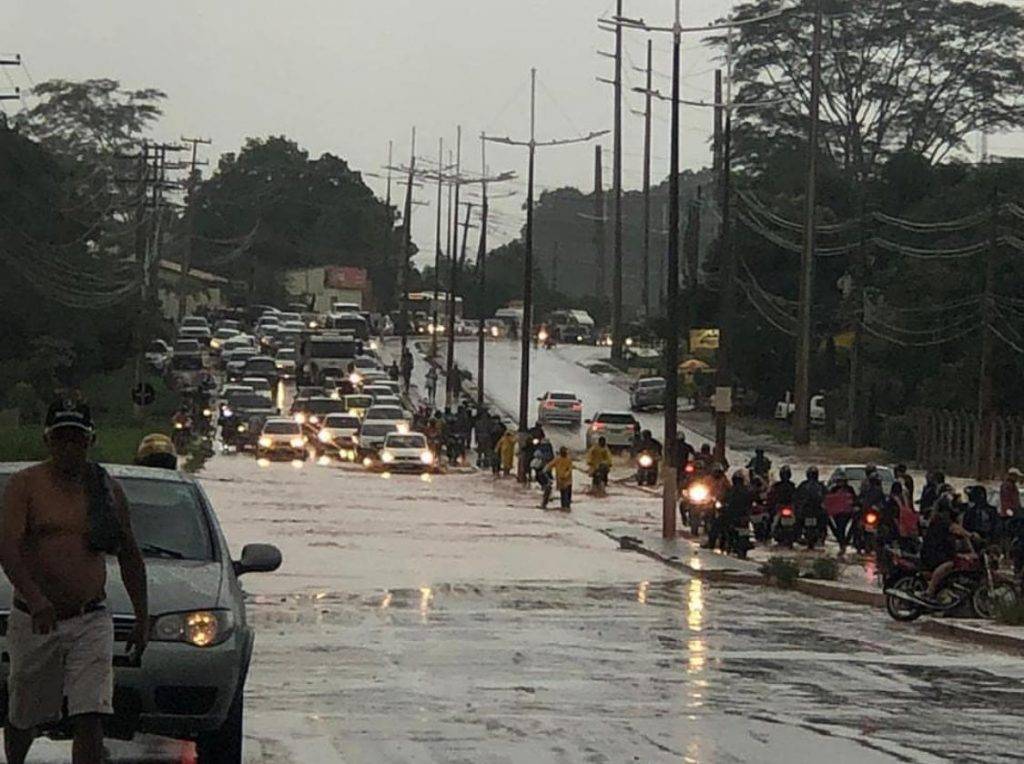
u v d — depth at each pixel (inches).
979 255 3125.0
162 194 5029.5
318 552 1339.8
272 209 7475.4
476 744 518.3
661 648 815.7
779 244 3784.5
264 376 4151.1
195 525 486.9
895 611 1000.2
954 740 550.3
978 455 2551.7
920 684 704.4
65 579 363.9
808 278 3070.9
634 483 2529.5
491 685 663.1
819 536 1625.2
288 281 7337.6
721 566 1350.9
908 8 4222.4
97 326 3592.5
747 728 562.9
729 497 1488.7
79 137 6407.5
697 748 518.9
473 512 1889.8
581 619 951.6
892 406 3363.7
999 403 2987.2
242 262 7308.1
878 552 1299.2
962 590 987.9
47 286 3501.5
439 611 969.5
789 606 1092.5
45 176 3560.5
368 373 4165.8
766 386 3868.1
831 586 1188.5
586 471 2738.7
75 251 3700.8
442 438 2930.6
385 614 943.7
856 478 1892.2
